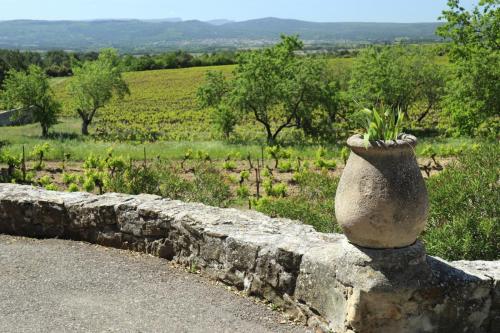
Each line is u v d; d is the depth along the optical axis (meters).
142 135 42.12
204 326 5.00
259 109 34.00
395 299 4.36
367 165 4.41
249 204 13.42
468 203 7.41
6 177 16.50
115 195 7.63
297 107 34.28
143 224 6.84
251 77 33.16
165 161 19.70
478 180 7.52
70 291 5.68
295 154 23.08
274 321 5.18
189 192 12.93
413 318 4.45
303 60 34.22
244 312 5.32
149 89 89.00
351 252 4.55
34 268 6.29
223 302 5.52
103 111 65.06
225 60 130.25
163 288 5.84
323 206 10.33
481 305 4.66
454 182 7.72
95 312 5.18
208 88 36.62
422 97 42.06
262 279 5.50
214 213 6.61
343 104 36.50
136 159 22.06
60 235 7.52
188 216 6.46
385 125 4.44
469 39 24.44
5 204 7.67
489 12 23.86
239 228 6.07
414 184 4.39
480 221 6.92
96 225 7.23
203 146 26.42
